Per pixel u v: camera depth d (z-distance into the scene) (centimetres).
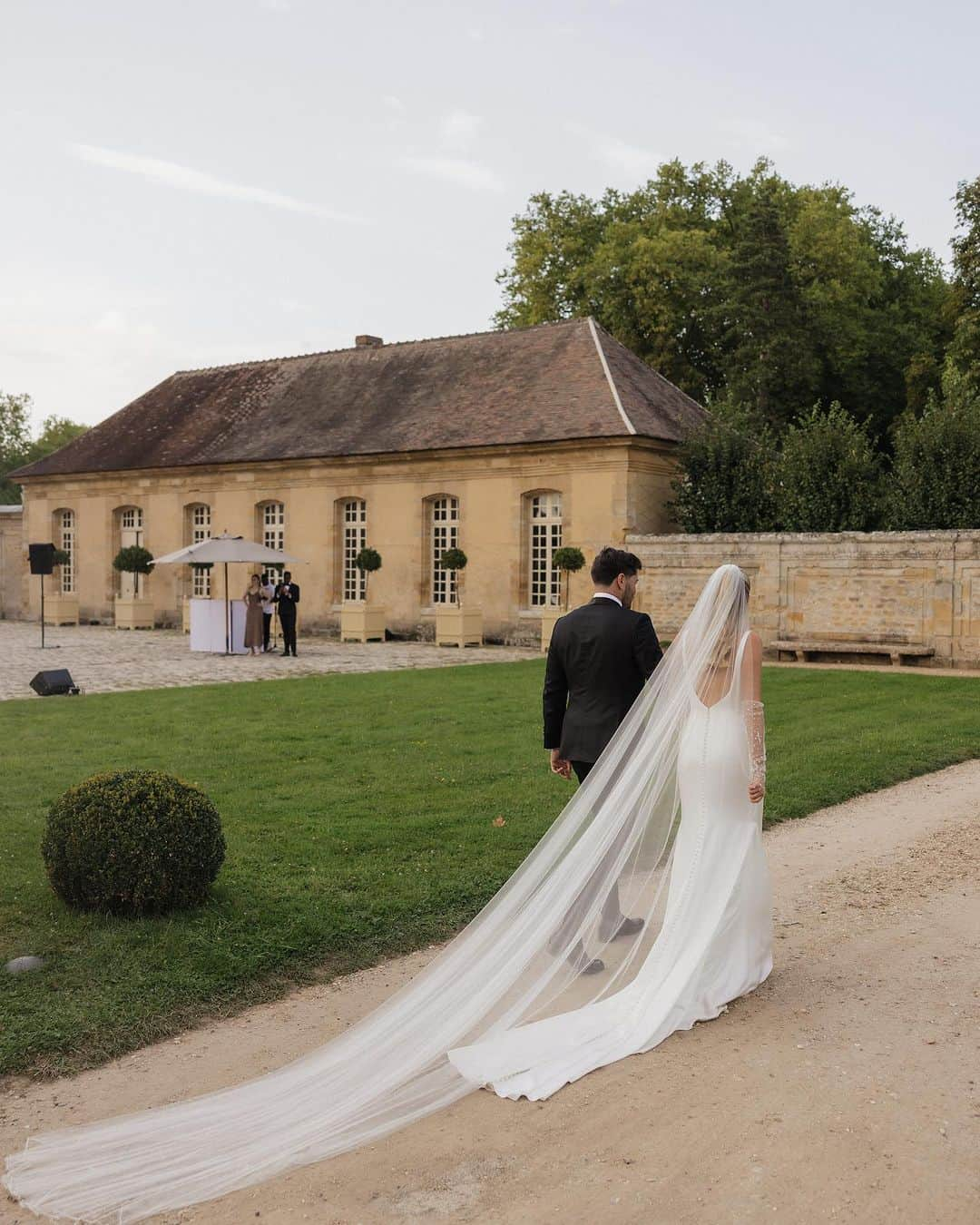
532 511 2866
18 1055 482
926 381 3903
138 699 1653
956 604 2119
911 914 654
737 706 531
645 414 2777
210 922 636
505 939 501
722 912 514
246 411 3534
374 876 728
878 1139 389
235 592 3381
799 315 3662
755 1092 425
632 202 4162
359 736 1284
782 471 2586
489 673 2019
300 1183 376
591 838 519
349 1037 474
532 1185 367
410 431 3025
